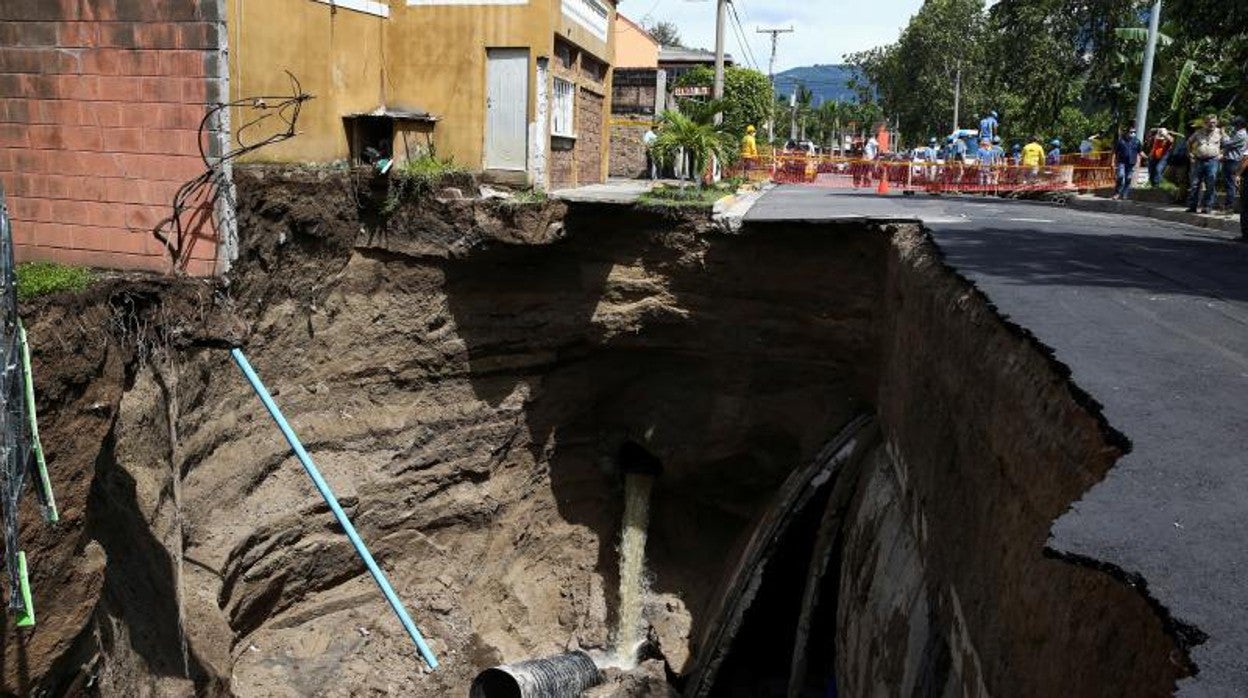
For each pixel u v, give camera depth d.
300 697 14.02
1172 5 20.70
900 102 61.88
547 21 18.23
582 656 17.31
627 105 36.16
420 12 18.39
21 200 13.02
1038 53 36.84
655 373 18.86
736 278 16.75
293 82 14.81
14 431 7.21
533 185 18.80
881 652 9.99
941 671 7.77
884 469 12.91
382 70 18.19
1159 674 3.40
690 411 18.69
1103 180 27.44
